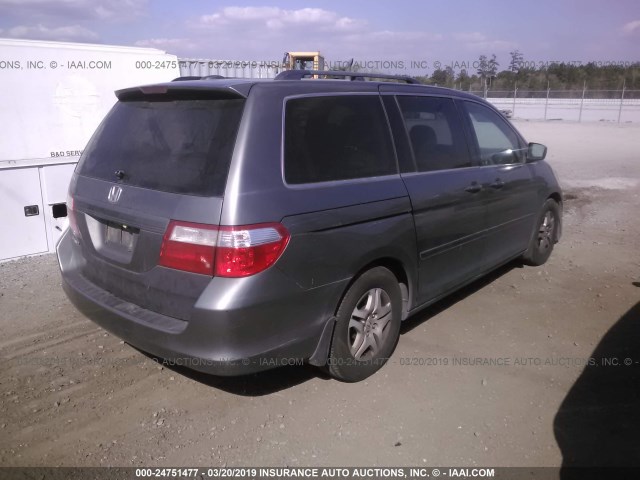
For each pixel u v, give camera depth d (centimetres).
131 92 344
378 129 361
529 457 290
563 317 458
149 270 296
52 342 409
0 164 550
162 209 288
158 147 313
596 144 1892
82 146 628
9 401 334
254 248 272
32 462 283
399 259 360
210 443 299
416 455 291
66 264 369
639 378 364
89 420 318
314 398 341
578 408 331
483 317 457
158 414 324
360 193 329
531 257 566
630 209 883
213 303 268
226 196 272
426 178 383
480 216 442
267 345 286
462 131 438
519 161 512
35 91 587
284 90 311
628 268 584
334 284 314
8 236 570
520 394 346
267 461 286
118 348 402
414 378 362
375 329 356
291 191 293
